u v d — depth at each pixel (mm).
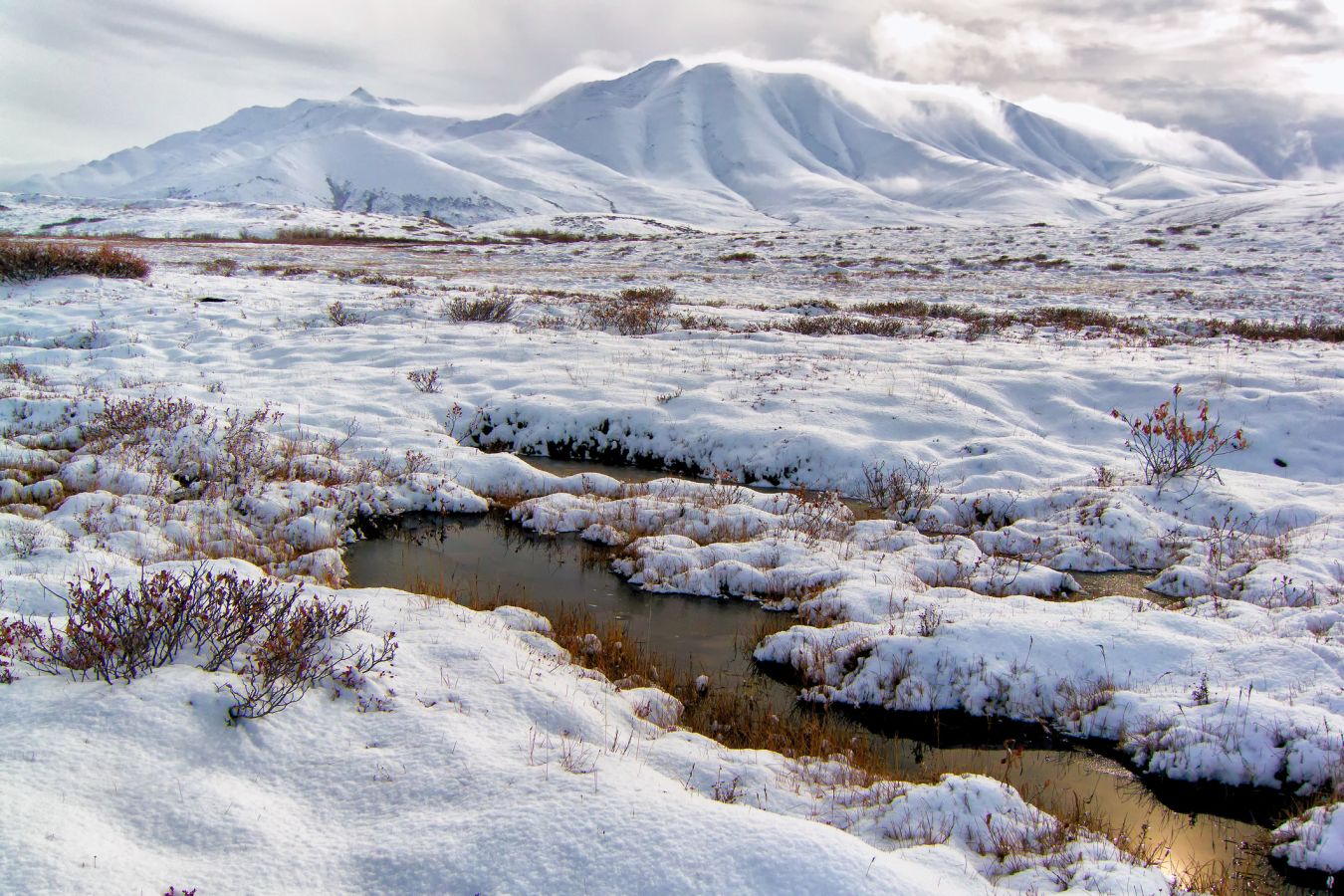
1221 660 6277
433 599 7078
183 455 10656
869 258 43969
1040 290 32250
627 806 3734
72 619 4480
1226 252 42594
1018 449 11961
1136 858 4398
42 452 10430
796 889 3277
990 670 6402
